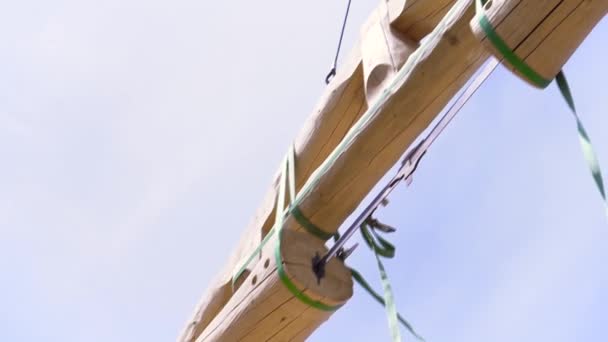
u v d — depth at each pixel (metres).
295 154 3.94
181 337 4.50
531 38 2.76
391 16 3.57
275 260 3.61
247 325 3.72
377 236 3.57
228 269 4.38
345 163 3.41
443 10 3.48
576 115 2.71
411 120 3.22
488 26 2.81
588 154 2.61
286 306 3.61
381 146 3.31
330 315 3.67
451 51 3.08
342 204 3.54
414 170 3.19
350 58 3.80
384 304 3.37
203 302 4.46
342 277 3.66
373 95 3.46
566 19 2.71
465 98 3.02
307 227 3.64
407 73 3.19
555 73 2.82
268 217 4.13
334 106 3.78
